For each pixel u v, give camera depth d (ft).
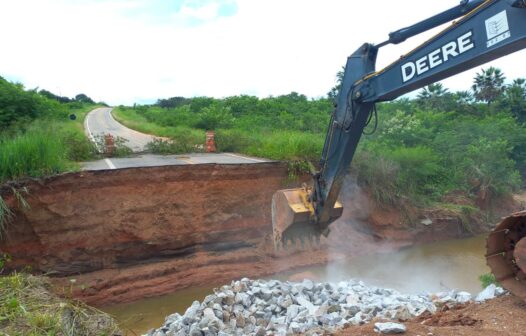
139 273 39.60
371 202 53.11
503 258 19.81
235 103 130.21
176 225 43.16
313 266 44.42
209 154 63.41
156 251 42.39
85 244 39.63
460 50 19.30
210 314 22.91
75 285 37.37
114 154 59.06
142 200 42.16
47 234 38.42
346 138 25.38
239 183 46.83
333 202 26.37
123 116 172.76
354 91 24.84
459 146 74.08
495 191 68.08
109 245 40.52
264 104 128.47
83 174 40.22
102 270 39.86
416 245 52.54
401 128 76.38
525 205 71.26
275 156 53.72
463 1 20.54
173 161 51.88
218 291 26.53
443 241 54.54
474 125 90.17
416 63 21.25
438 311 21.01
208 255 43.65
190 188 44.34
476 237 56.65
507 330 16.71
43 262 38.11
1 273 36.17
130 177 41.98
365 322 21.12
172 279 40.01
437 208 56.95
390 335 17.16
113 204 41.06
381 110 108.58
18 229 37.60
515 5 16.85
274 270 42.88
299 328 21.30
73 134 59.77
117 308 36.22
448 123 91.25
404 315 20.89
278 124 95.76
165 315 34.71
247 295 25.20
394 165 57.06
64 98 275.18
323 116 101.65
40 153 40.55
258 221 47.21
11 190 37.14
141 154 61.93
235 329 22.61
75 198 39.75
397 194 54.80
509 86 155.22
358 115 24.79
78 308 19.80
